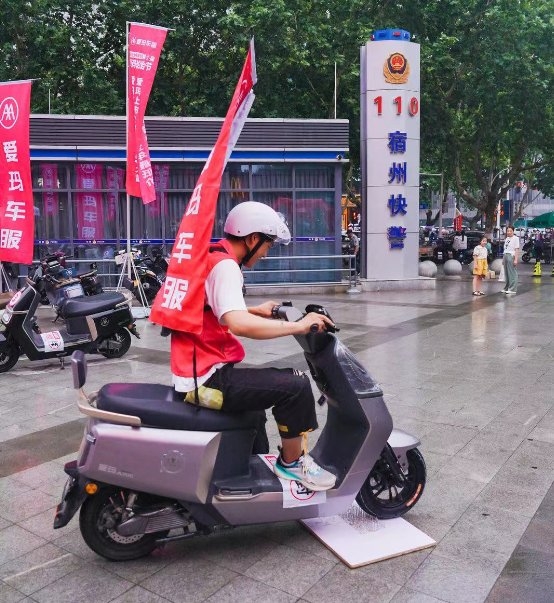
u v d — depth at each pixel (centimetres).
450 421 521
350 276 1482
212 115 1833
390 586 289
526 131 2284
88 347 738
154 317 296
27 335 700
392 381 651
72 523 356
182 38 1738
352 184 2562
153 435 288
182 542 330
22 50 1706
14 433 509
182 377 294
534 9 1955
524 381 649
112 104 1761
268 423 521
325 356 311
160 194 1423
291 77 1917
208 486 296
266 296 1439
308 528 338
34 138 1321
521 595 281
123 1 1670
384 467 339
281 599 280
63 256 993
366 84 1478
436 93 2042
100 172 1384
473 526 344
